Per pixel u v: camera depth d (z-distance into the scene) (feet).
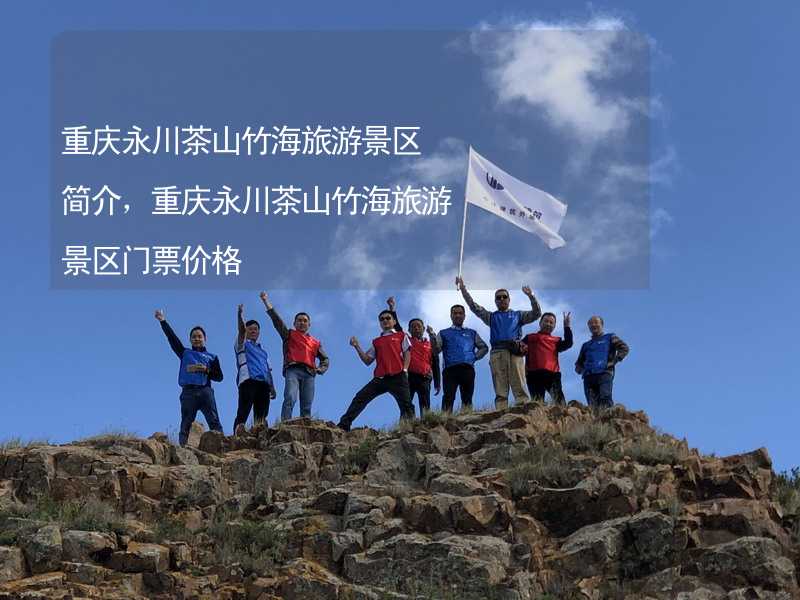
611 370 75.56
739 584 57.36
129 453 68.80
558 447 67.26
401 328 77.30
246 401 74.43
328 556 60.44
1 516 60.95
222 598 56.85
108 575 57.21
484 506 62.08
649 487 63.21
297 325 76.59
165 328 75.56
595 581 58.34
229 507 64.69
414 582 57.98
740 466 64.85
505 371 76.38
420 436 69.67
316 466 69.00
